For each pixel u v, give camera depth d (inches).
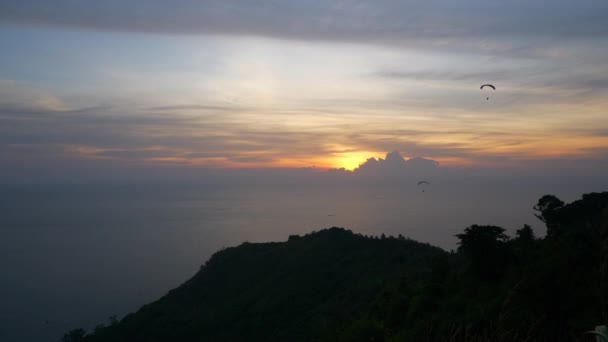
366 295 1250.0
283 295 1649.9
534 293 423.8
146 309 2022.6
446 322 527.2
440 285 679.1
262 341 1322.6
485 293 584.4
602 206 761.0
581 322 386.6
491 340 412.5
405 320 639.8
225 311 1691.7
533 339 393.1
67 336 1983.3
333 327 885.2
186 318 1747.0
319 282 1708.9
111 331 1828.2
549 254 482.6
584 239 470.0
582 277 424.2
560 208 812.6
